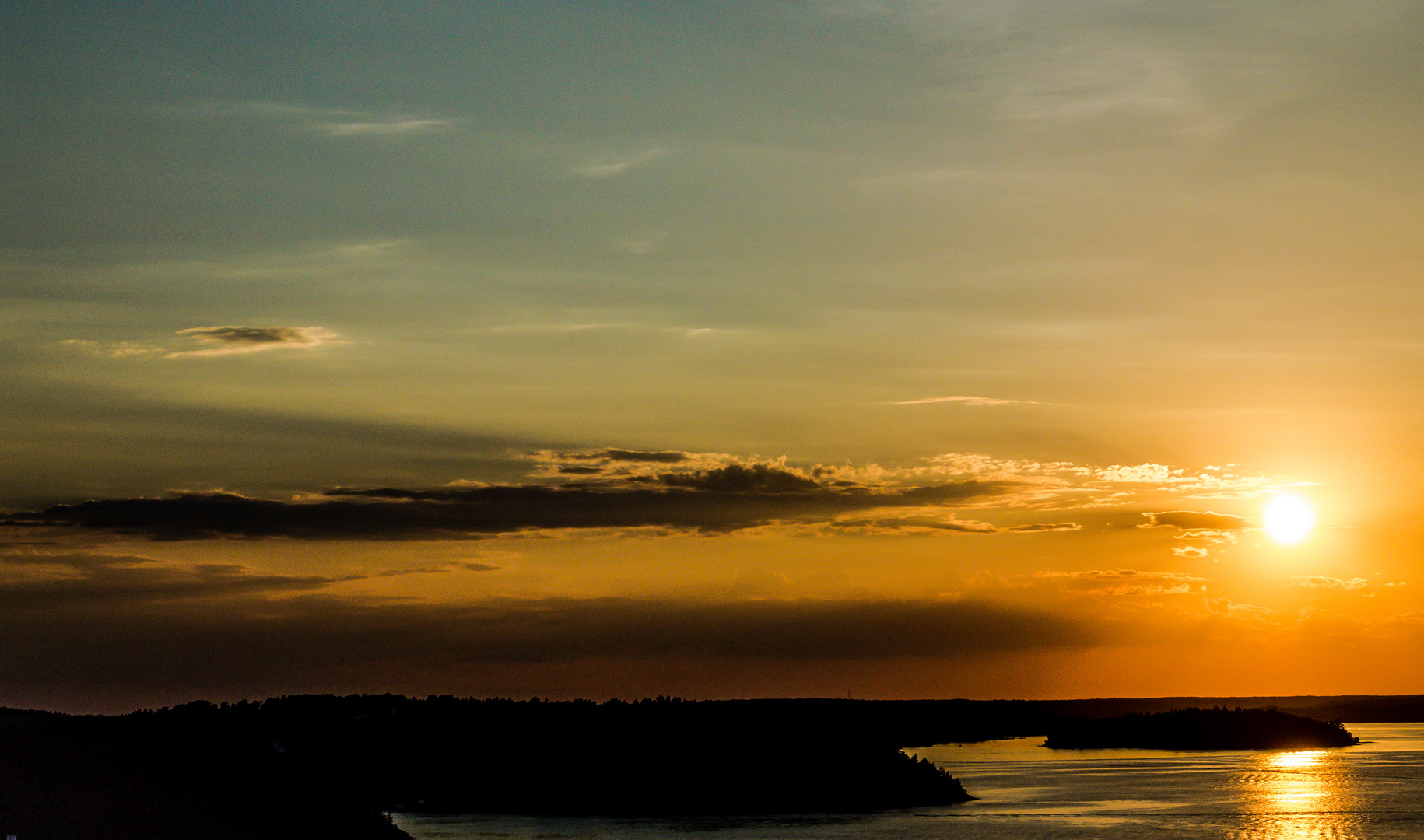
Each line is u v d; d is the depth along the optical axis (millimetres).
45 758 97375
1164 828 136375
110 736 105625
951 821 143250
